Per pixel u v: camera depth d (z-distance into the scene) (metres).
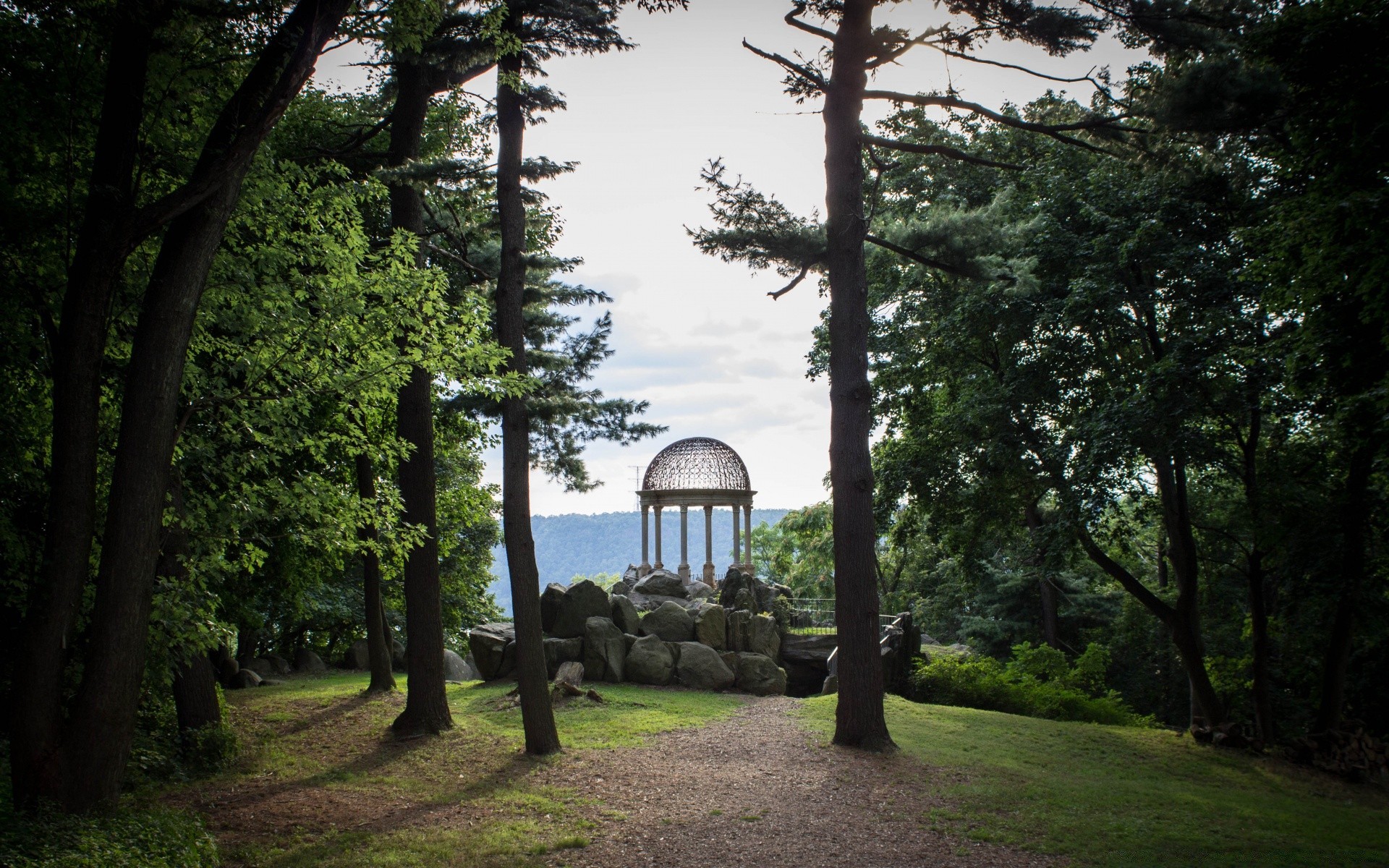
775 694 20.11
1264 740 18.97
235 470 13.00
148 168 11.47
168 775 12.11
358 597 30.19
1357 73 11.39
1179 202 17.05
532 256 14.72
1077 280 17.28
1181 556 19.47
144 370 8.41
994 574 34.88
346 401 13.41
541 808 10.84
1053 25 13.20
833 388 15.07
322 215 13.95
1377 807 14.25
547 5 12.90
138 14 8.46
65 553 8.16
